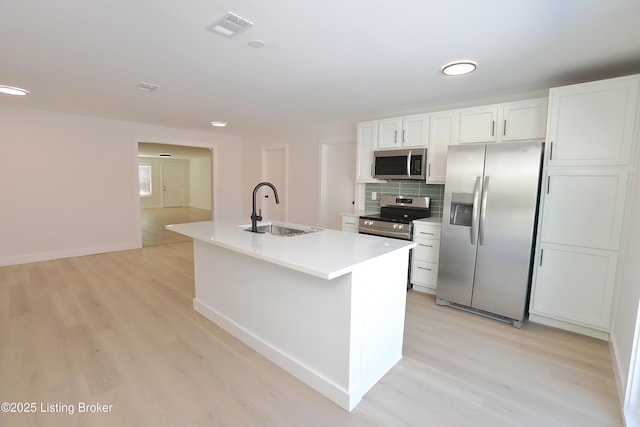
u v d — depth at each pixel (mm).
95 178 4902
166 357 2188
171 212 11023
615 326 2346
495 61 2381
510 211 2693
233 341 2424
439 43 2094
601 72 2580
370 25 1867
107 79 2910
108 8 1711
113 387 1863
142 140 5324
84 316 2777
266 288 2193
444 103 3654
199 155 11398
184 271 4148
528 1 1596
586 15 1716
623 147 2295
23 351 2211
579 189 2490
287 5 1663
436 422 1646
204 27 1918
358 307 1737
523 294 2680
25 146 4297
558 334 2604
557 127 2545
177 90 3244
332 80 2873
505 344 2436
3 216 4215
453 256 3041
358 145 4137
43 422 1586
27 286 3480
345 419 1660
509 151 2668
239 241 2148
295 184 5602
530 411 1730
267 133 6070
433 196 3844
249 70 2641
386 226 3697
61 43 2148
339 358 1765
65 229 4703
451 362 2189
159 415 1657
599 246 2439
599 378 2023
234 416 1665
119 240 5227
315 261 1647
